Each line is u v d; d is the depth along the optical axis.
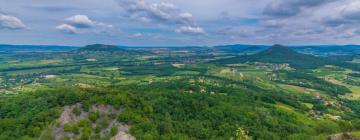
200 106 172.38
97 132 126.31
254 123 165.00
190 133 144.75
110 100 143.50
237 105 190.62
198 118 161.38
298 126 174.25
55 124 124.81
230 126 155.25
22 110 144.88
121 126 131.38
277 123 170.88
